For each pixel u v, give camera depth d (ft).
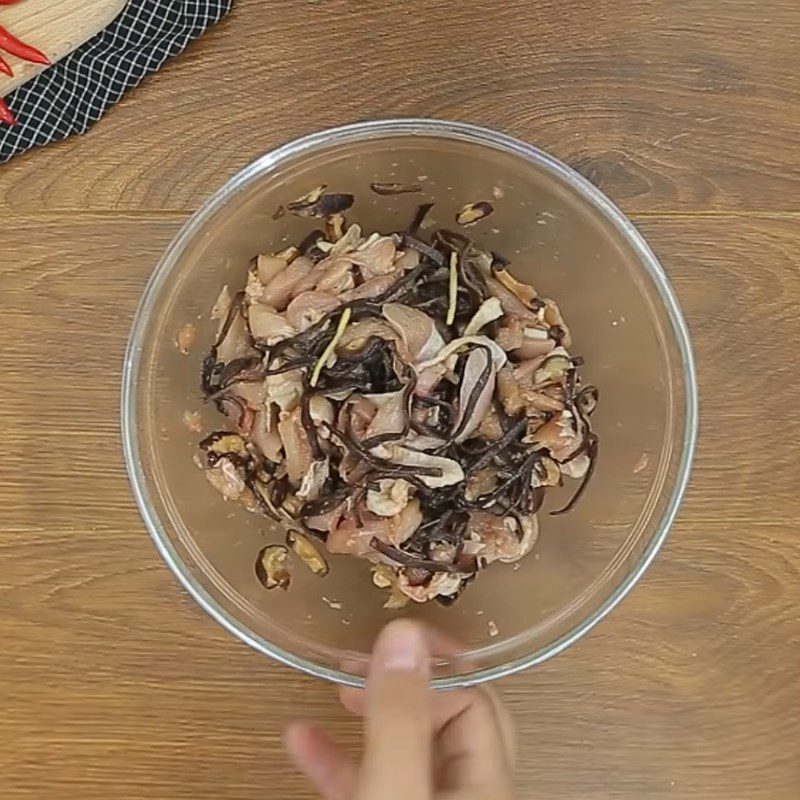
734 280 1.94
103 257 1.91
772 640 1.94
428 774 1.49
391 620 1.88
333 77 1.92
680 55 1.93
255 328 1.80
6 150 1.89
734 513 1.94
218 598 1.81
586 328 1.90
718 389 1.94
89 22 1.89
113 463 1.92
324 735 1.85
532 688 1.94
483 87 1.93
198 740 1.93
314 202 1.87
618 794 1.94
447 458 1.76
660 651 1.94
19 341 1.91
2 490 1.91
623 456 1.87
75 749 1.92
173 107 1.91
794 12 1.93
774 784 1.94
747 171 1.94
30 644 1.92
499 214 1.89
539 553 1.88
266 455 1.81
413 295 1.81
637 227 1.94
